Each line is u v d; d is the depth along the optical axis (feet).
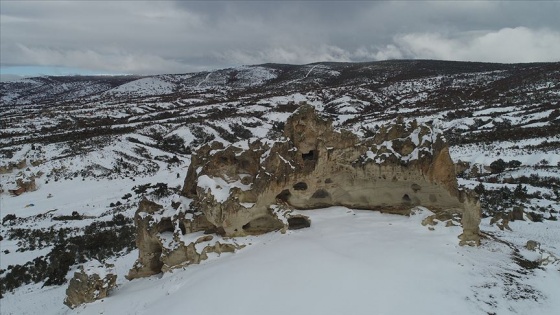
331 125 122.11
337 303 79.05
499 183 250.98
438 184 111.45
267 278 88.33
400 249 97.35
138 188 316.81
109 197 306.76
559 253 120.88
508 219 160.15
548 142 326.03
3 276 182.70
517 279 88.99
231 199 110.63
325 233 107.14
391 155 116.26
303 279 86.84
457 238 104.68
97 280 107.04
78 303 104.94
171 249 108.17
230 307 80.74
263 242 108.78
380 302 79.20
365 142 121.90
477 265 94.22
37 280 175.01
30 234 234.99
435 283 85.71
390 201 119.14
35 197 320.29
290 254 97.09
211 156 119.14
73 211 274.57
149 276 117.80
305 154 123.95
